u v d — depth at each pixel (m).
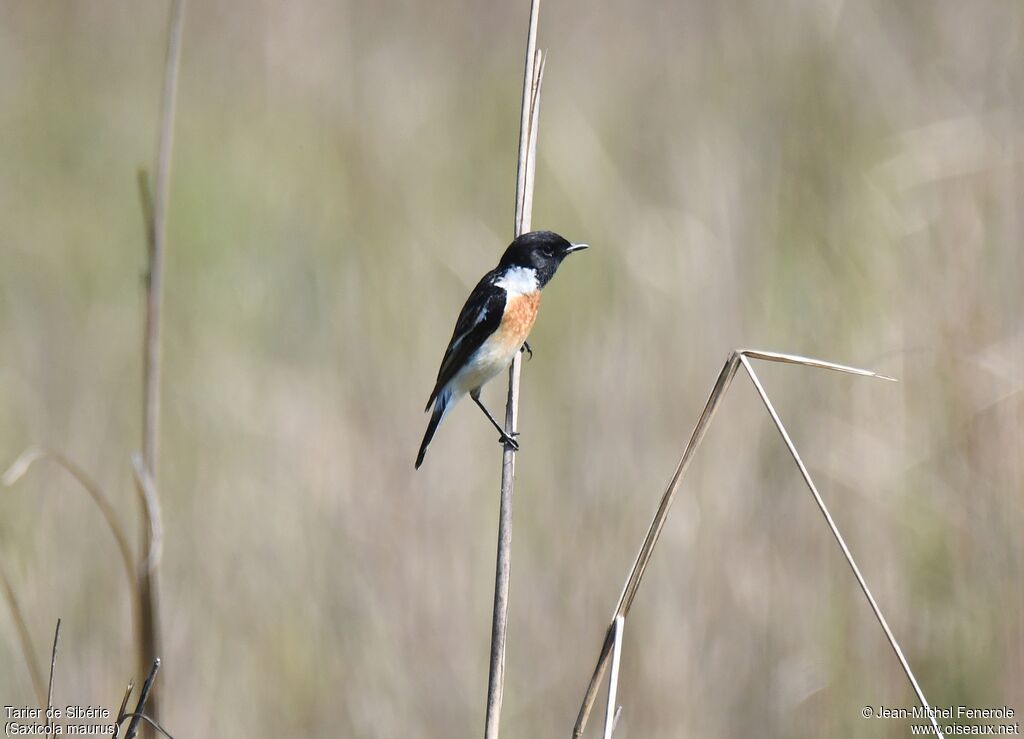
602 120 17.94
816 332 13.06
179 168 18.78
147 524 8.70
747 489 12.01
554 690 11.43
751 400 12.52
